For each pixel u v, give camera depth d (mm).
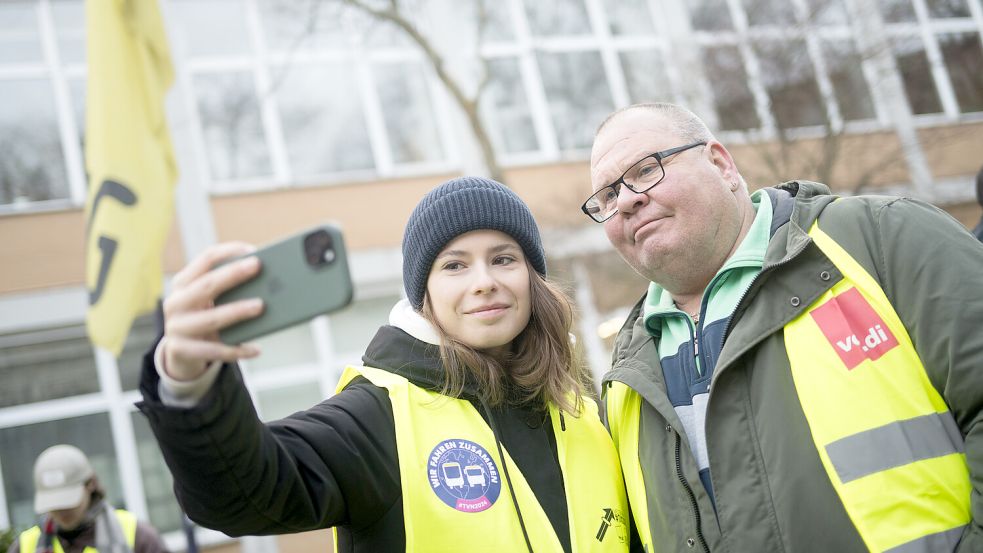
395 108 12469
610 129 2701
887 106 11422
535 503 2191
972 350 1985
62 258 10867
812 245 2291
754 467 2213
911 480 2041
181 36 11789
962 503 2027
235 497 1619
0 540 6359
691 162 2564
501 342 2291
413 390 2254
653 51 13586
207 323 1347
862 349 2164
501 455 2223
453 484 2143
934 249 2109
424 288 2354
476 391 2275
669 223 2531
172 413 1497
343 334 11664
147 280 6270
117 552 4820
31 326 10578
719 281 2484
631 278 10852
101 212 6270
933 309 2061
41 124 11281
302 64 12227
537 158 12773
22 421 10398
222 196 11516
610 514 2363
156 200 6406
